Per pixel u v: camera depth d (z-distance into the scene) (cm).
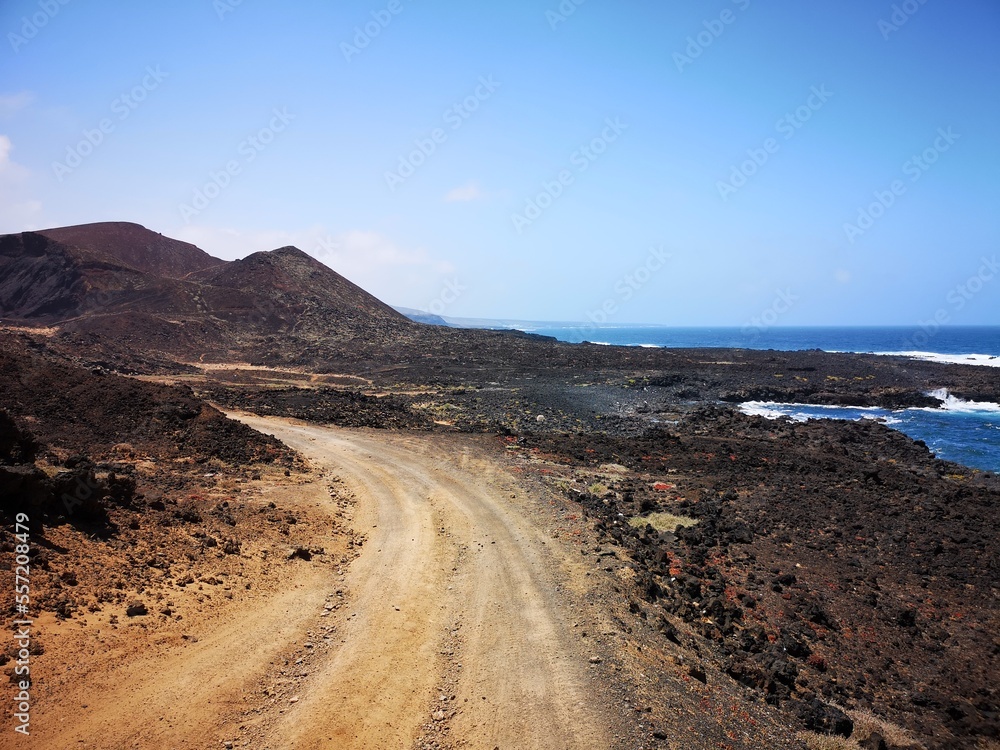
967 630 1583
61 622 1009
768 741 1016
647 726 966
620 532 1950
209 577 1320
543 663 1124
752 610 1605
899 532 2125
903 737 1179
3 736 760
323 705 966
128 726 838
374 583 1458
